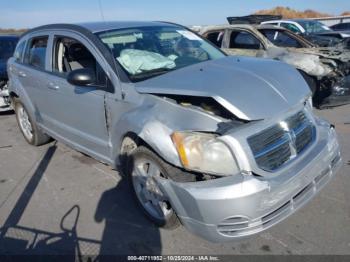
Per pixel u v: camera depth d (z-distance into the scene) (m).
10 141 5.52
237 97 2.46
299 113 2.75
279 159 2.47
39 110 4.58
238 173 2.33
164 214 2.88
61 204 3.51
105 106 3.25
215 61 3.29
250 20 13.45
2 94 6.75
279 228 2.89
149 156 2.73
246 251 2.66
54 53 4.07
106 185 3.81
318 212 3.06
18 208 3.49
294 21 13.80
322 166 2.67
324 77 6.11
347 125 5.41
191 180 2.52
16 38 7.94
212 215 2.32
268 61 3.21
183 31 4.13
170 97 2.75
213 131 2.38
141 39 3.64
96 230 3.05
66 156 4.71
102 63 3.27
